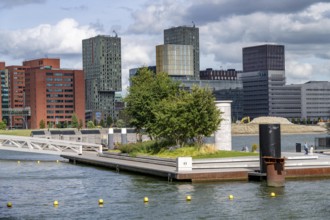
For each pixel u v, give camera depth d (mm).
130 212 47875
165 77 104375
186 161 67625
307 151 86188
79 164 104312
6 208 51125
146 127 100875
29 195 59562
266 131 63188
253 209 47938
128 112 105125
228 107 95562
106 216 46375
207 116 83938
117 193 59344
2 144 122000
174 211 47688
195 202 51688
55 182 71875
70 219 45469
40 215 47344
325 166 69188
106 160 95000
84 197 57250
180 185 62906
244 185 61625
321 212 46438
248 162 74750
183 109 84500
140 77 109062
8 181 73750
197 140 87375
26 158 126750
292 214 45750
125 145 102375
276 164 60031
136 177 74500
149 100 100688
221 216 45250
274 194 54500
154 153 90250
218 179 65438
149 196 56062
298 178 66688
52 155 144125
